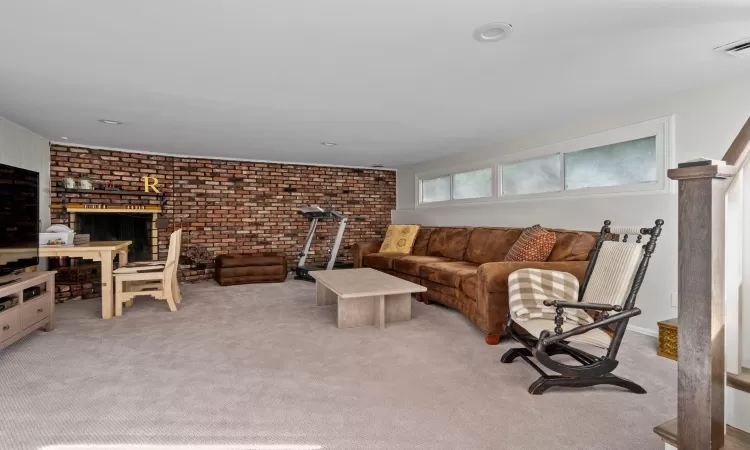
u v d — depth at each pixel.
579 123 3.96
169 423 1.85
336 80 2.80
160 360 2.66
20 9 1.82
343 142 5.02
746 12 1.87
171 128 4.24
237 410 1.98
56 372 2.45
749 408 1.28
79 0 1.75
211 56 2.38
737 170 1.21
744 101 2.75
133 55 2.36
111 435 1.74
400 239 5.99
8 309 2.71
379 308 3.42
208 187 6.12
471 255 4.77
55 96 3.14
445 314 4.02
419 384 2.30
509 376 2.43
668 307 3.17
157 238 5.71
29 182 3.37
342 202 7.13
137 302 4.51
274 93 3.09
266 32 2.07
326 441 1.71
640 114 3.40
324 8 1.83
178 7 1.81
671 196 3.16
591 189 3.87
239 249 6.35
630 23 1.98
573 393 2.20
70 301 4.58
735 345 1.30
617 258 2.41
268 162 6.56
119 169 5.43
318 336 3.22
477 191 5.58
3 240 2.99
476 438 1.74
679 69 2.61
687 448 1.26
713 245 1.20
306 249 6.32
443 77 2.75
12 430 1.78
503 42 2.20
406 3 1.79
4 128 3.85
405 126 4.18
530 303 2.59
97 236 5.38
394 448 1.66
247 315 3.90
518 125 4.15
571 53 2.35
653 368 2.56
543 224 4.39
